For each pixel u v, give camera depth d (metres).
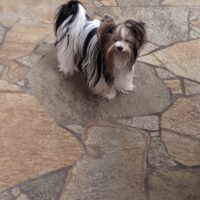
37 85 1.76
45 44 1.96
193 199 1.42
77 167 1.49
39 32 2.03
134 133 1.61
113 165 1.50
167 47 1.98
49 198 1.40
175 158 1.53
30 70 1.83
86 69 1.73
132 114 1.68
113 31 1.53
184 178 1.47
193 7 2.24
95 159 1.51
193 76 1.85
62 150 1.54
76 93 1.75
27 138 1.57
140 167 1.50
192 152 1.56
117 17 2.14
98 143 1.57
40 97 1.72
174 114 1.68
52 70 1.83
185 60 1.92
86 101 1.72
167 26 2.10
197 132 1.62
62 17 1.73
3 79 1.78
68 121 1.64
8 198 1.40
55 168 1.48
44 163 1.50
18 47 1.93
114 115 1.67
